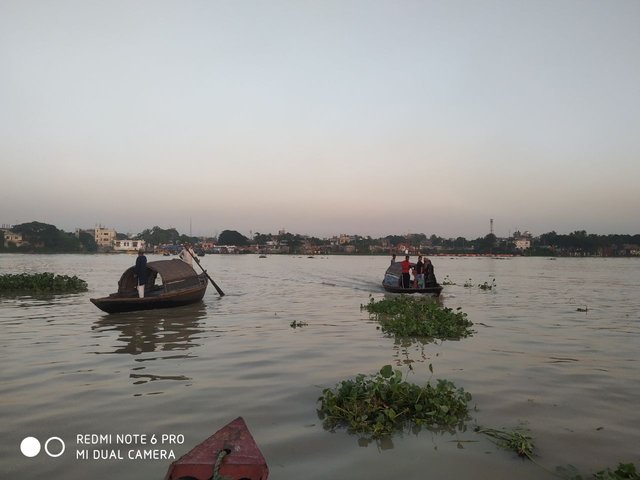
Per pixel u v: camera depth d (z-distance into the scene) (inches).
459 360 371.6
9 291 945.5
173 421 243.1
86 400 274.4
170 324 551.8
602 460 200.1
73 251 6323.8
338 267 2496.3
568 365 357.1
